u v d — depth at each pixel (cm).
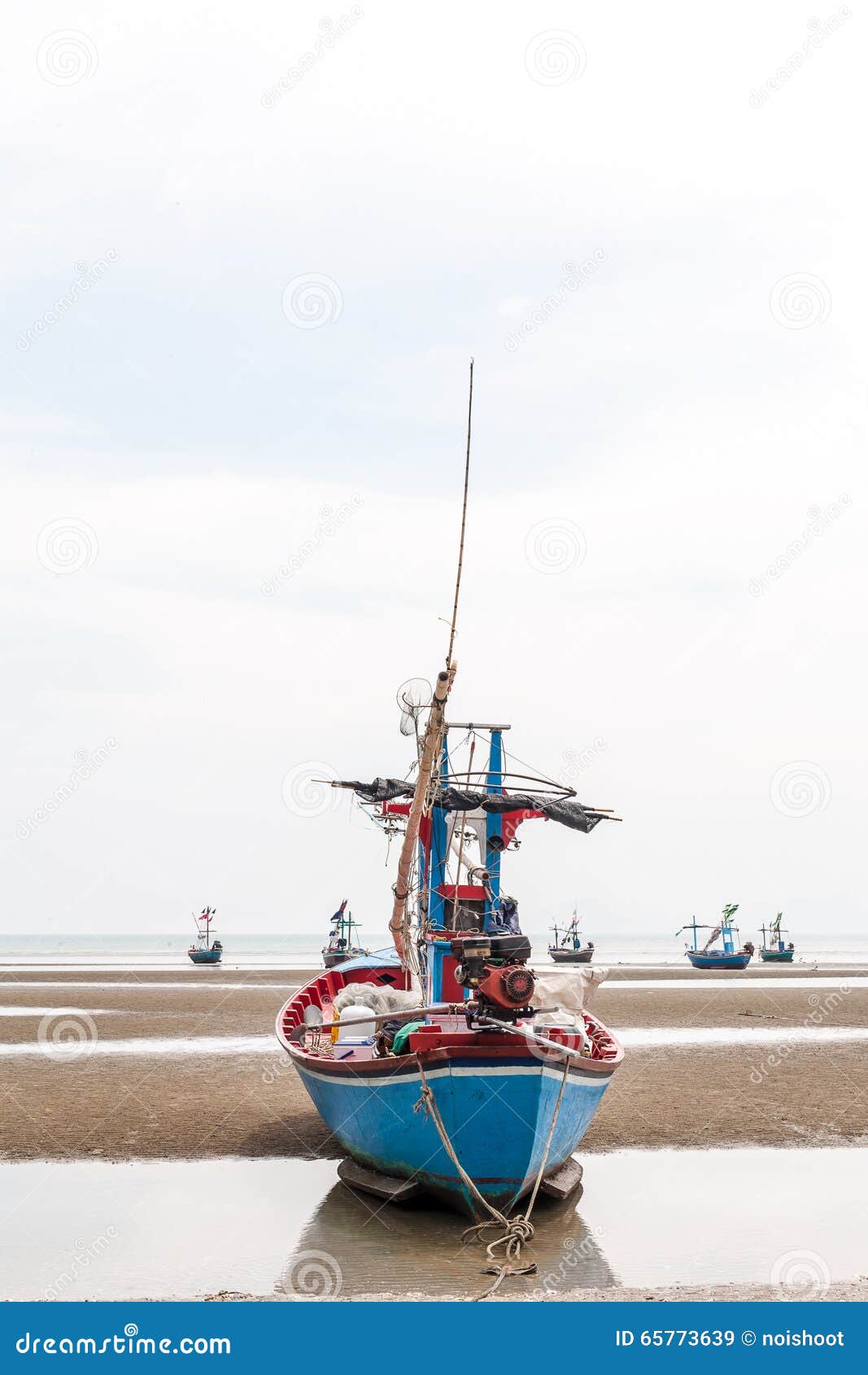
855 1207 1252
